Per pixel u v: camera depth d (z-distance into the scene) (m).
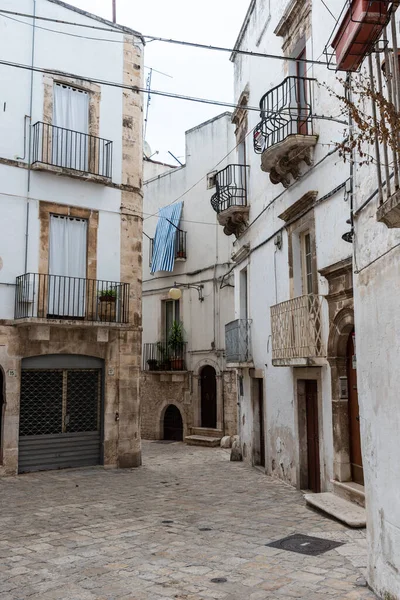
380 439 5.28
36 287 13.79
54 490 11.32
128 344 15.09
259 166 14.24
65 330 14.09
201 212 22.25
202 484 12.00
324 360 9.80
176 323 22.53
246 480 12.45
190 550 6.89
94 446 14.52
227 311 20.62
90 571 6.13
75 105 15.06
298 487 11.08
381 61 5.76
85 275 14.73
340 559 6.43
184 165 23.38
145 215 25.23
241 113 15.90
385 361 5.17
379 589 5.21
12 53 14.00
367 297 5.69
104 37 15.64
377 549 5.31
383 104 4.56
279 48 12.58
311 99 10.69
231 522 8.37
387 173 4.68
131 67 16.09
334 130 9.63
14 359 13.30
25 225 13.86
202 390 21.72
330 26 9.78
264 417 13.48
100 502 10.06
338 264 8.94
